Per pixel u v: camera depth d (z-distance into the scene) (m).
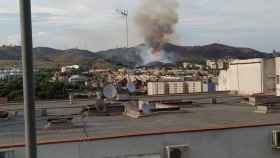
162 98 35.41
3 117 23.72
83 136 15.48
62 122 18.30
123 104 25.00
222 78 46.38
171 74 172.00
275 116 20.97
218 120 19.70
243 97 34.03
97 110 23.91
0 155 13.67
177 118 21.20
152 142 15.41
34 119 5.78
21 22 5.73
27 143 5.75
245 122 18.23
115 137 14.96
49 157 14.21
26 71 5.74
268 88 37.88
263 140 16.88
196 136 15.93
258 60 38.47
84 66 197.75
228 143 16.38
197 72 174.62
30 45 5.76
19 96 46.72
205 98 34.78
